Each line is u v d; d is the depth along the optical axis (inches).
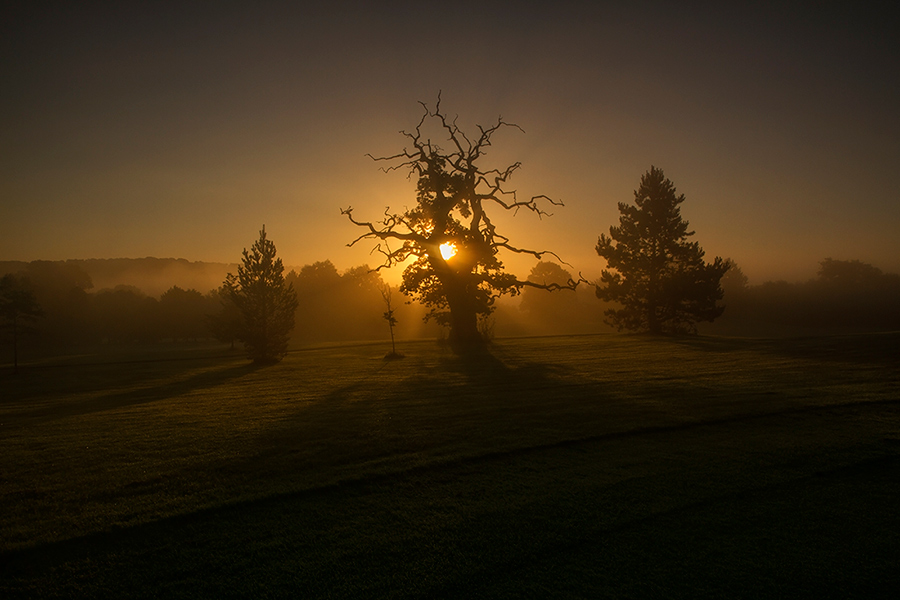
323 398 623.2
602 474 301.3
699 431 392.2
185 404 627.5
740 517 243.1
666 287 1722.4
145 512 256.7
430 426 430.6
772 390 548.1
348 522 245.0
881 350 928.9
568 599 181.0
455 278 1608.0
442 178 1598.2
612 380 667.4
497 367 905.5
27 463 352.5
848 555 208.5
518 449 351.3
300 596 185.9
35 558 215.5
